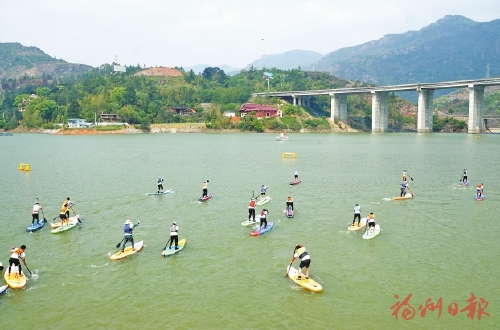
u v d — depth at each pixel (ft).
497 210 150.41
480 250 107.55
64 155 360.28
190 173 246.27
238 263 98.94
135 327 71.51
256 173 246.68
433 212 147.64
